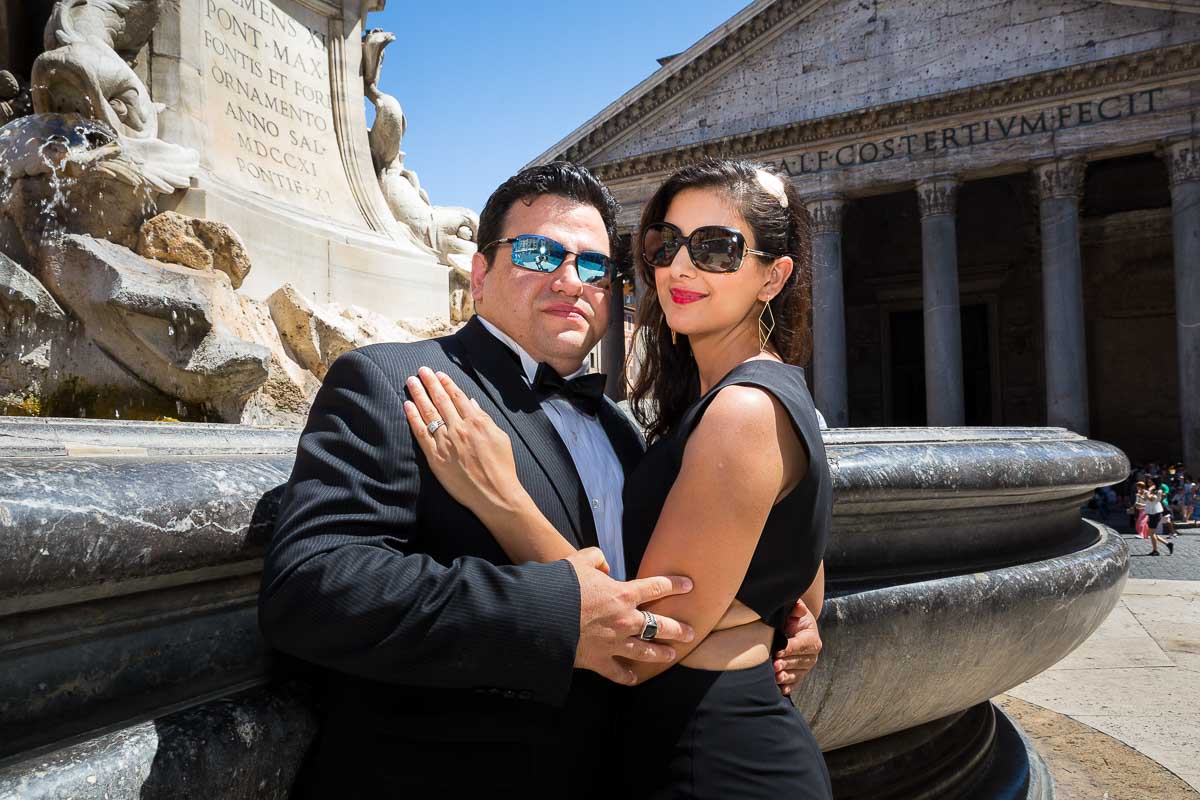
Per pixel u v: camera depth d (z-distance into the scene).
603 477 1.70
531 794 1.40
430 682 1.22
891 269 36.59
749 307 1.73
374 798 1.35
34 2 5.00
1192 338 23.30
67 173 4.09
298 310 5.06
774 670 1.63
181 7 4.95
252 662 1.41
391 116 6.81
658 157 30.56
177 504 1.20
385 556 1.22
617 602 1.31
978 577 2.42
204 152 5.01
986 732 3.40
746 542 1.39
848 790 2.74
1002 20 26.53
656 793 1.45
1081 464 2.75
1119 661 5.80
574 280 1.70
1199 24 23.67
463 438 1.38
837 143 28.53
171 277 4.10
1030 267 33.66
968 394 35.66
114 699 1.20
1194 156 23.70
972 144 26.70
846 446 2.33
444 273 6.73
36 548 1.00
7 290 3.85
